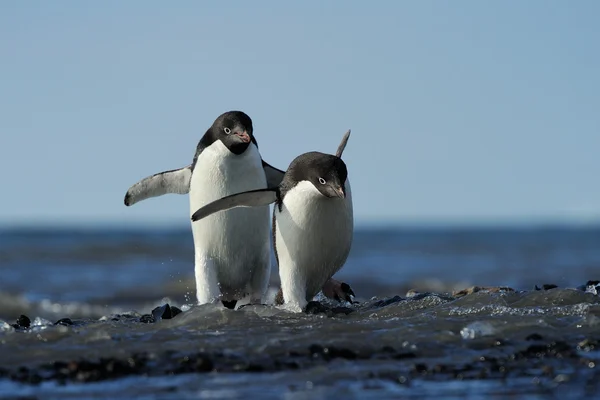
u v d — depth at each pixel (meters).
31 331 23.52
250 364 19.64
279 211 28.33
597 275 95.19
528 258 150.75
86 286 81.31
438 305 27.88
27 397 17.34
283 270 28.56
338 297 30.61
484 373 18.62
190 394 17.23
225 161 29.88
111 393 17.48
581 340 21.94
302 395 16.92
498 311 25.80
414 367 19.12
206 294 30.30
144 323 26.75
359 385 17.70
